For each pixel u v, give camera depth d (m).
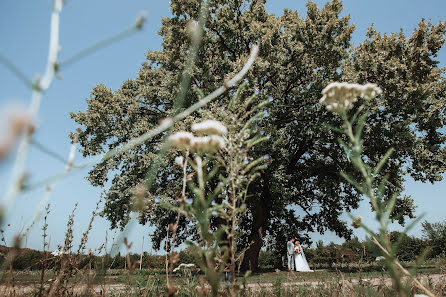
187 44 17.14
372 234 1.37
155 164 1.12
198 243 1.48
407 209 16.00
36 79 0.49
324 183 19.00
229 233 1.68
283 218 22.98
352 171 16.22
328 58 16.23
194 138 1.47
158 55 19.84
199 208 1.45
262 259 23.53
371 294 2.81
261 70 15.24
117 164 17.88
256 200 17.28
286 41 17.45
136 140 0.92
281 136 15.82
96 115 17.31
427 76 16.38
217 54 18.64
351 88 1.72
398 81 15.33
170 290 1.66
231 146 1.79
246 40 18.39
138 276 2.64
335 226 20.83
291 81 18.20
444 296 2.64
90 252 2.50
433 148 16.97
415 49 15.70
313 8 16.75
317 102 17.09
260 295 3.38
